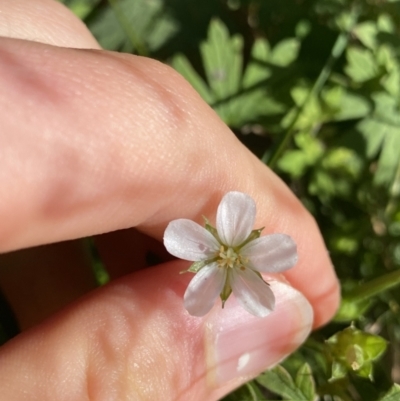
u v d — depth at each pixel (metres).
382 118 0.07
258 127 0.08
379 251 0.07
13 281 0.06
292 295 0.05
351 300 0.06
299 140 0.07
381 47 0.07
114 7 0.07
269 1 0.08
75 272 0.06
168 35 0.08
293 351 0.05
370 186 0.07
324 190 0.07
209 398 0.05
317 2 0.08
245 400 0.05
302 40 0.08
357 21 0.08
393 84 0.07
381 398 0.05
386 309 0.07
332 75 0.08
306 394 0.05
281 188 0.05
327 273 0.05
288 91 0.07
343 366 0.05
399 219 0.07
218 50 0.07
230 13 0.08
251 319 0.05
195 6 0.08
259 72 0.07
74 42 0.05
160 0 0.08
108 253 0.06
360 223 0.07
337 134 0.08
